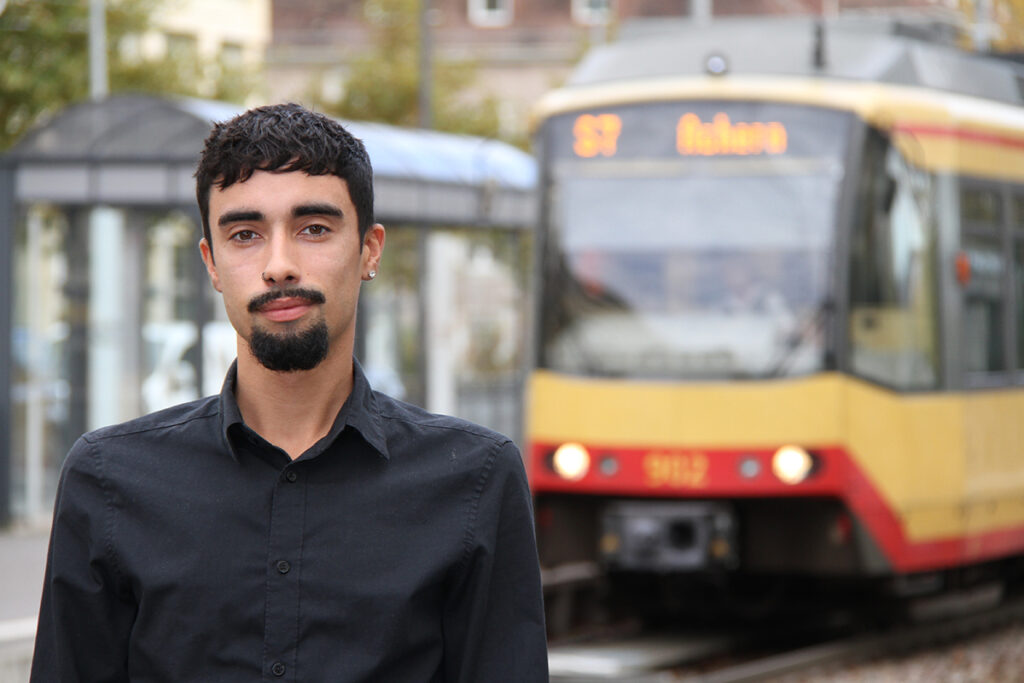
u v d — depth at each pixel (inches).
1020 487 511.5
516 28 2177.7
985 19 777.6
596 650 465.7
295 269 114.7
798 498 448.1
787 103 455.8
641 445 448.1
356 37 2087.8
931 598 539.2
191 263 668.7
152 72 1017.5
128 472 116.4
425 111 1066.7
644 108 464.4
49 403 678.5
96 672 117.6
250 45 1488.7
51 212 675.4
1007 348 508.4
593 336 459.5
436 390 898.1
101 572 115.9
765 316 448.8
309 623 113.6
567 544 463.8
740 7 2043.6
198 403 120.5
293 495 115.2
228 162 115.8
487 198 665.0
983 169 499.5
